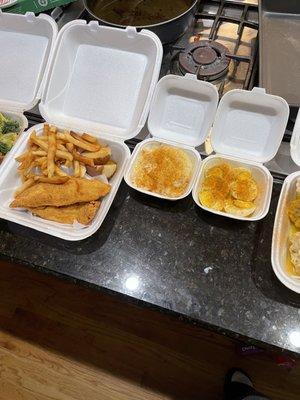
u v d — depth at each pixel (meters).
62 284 1.58
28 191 0.96
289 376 1.34
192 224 0.92
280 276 0.80
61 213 0.94
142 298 0.83
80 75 1.13
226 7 1.29
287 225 0.88
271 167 0.97
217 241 0.89
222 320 0.79
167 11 1.23
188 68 1.11
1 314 1.56
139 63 1.08
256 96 0.95
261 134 0.98
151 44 1.04
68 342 1.47
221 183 0.94
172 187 0.96
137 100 1.08
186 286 0.84
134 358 1.42
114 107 1.10
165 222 0.93
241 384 1.28
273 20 1.26
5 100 1.18
